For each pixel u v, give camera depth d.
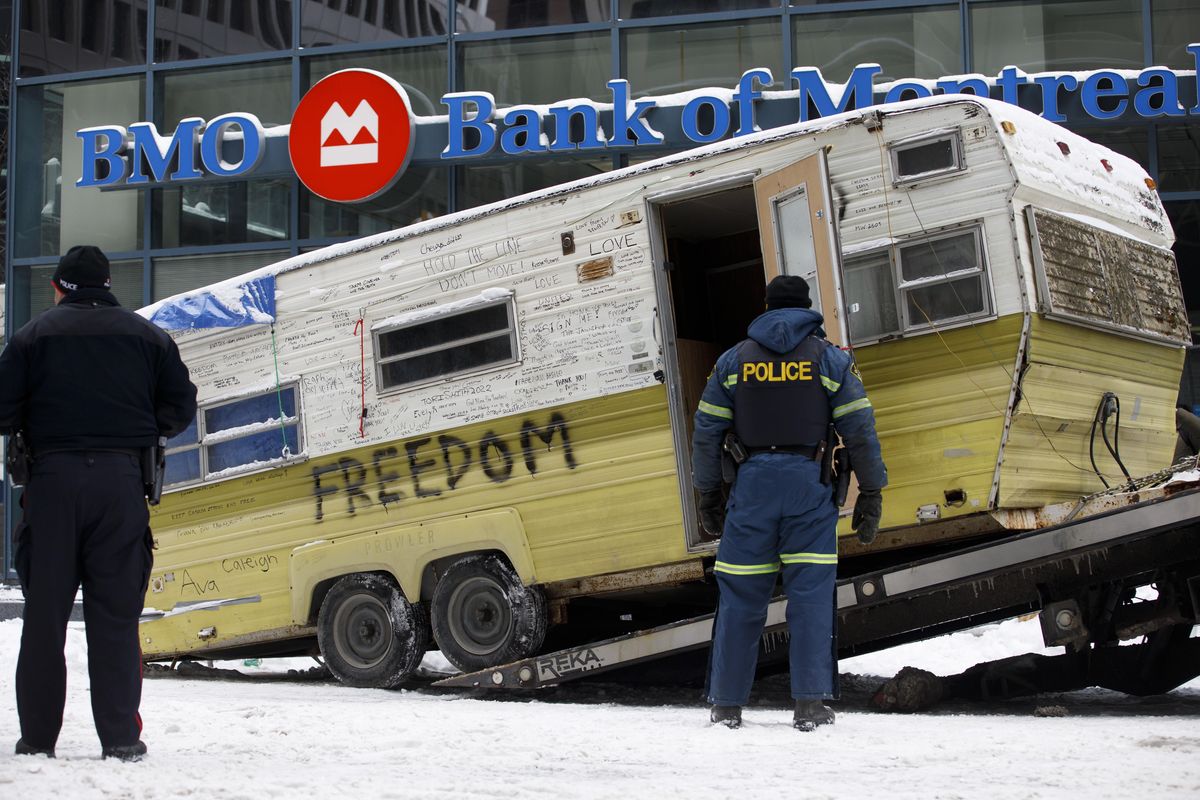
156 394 6.00
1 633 14.22
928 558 8.70
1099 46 17.38
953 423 9.05
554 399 10.47
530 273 10.65
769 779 5.28
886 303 9.28
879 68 16.94
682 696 10.41
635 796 4.80
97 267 5.95
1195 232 16.86
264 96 19.59
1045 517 9.04
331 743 6.61
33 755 5.68
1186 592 8.35
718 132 17.28
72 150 20.30
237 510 12.14
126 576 5.78
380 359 11.36
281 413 11.87
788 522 7.16
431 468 11.04
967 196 9.08
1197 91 16.55
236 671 13.40
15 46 20.59
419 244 11.22
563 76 18.50
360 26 19.22
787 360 7.18
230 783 5.05
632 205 10.20
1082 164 9.86
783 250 9.51
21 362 5.70
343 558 11.43
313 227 18.98
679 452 9.93
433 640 11.59
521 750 6.27
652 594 11.15
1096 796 4.72
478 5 18.80
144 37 20.09
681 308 12.02
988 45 17.58
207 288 12.41
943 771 5.45
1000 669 9.07
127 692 5.75
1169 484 8.45
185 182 19.16
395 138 18.03
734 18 18.08
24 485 5.76
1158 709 8.85
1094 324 9.40
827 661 7.18
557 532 10.44
